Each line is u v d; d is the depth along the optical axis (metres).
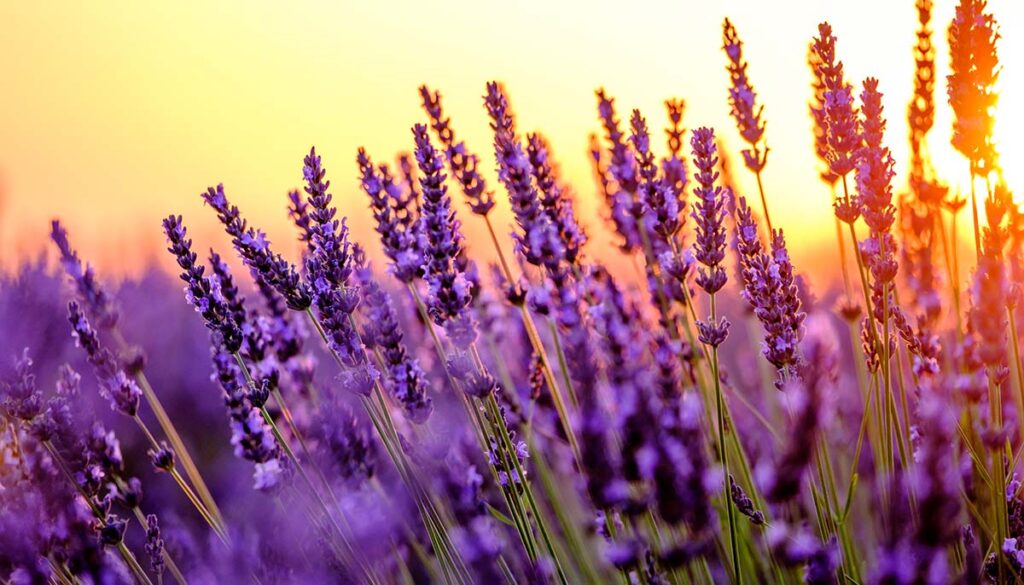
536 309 0.57
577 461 0.56
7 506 0.55
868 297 0.55
